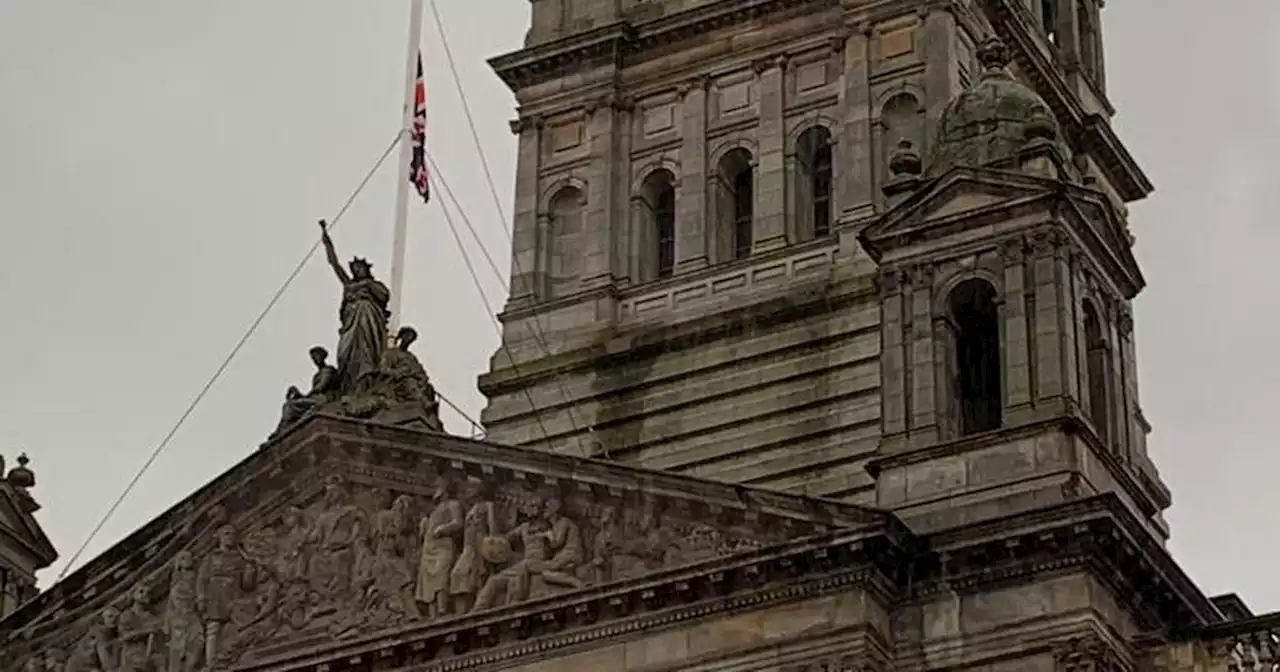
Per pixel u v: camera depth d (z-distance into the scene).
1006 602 67.75
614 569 71.06
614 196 94.12
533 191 95.44
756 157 92.50
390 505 75.12
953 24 91.56
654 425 88.94
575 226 94.62
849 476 84.56
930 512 69.62
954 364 72.69
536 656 71.06
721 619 69.19
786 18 94.00
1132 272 77.00
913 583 68.88
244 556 76.62
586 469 72.19
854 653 67.19
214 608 76.12
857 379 86.12
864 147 90.44
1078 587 67.12
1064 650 66.56
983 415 73.00
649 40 95.81
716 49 94.81
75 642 78.38
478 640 71.81
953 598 68.31
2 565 84.06
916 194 74.06
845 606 67.81
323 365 78.88
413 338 79.19
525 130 96.75
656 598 69.81
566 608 70.75
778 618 68.50
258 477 76.94
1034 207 72.69
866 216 89.12
